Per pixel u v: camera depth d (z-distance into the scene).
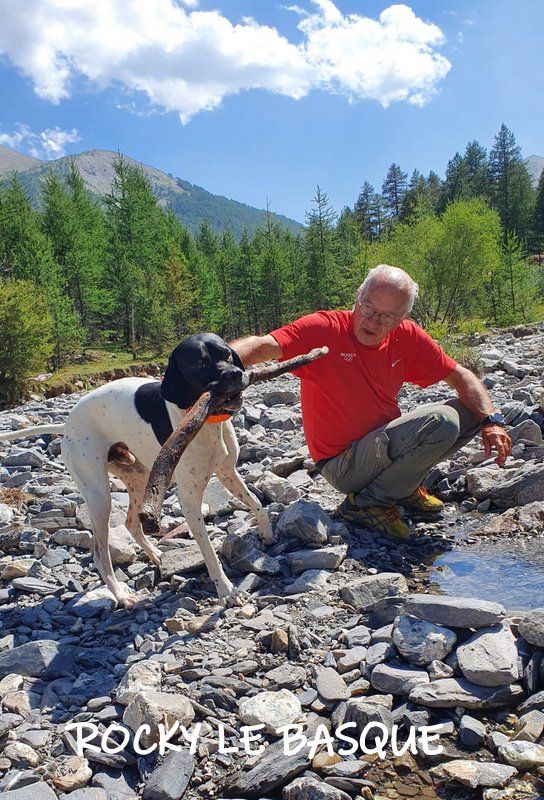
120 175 49.81
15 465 8.39
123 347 43.00
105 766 2.97
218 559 4.54
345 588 4.20
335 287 53.72
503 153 91.56
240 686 3.35
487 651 3.24
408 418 4.87
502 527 5.20
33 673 3.80
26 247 36.97
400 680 3.23
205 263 51.97
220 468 4.75
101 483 4.60
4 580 5.24
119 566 5.22
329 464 5.29
